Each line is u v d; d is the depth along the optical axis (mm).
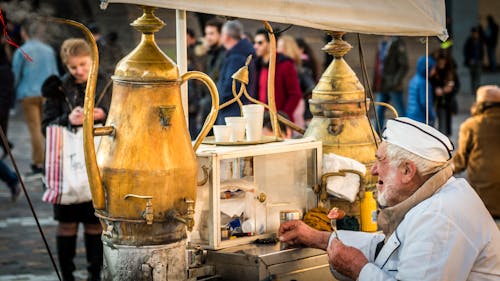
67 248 5672
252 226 3646
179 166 3053
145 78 3033
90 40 3062
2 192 9461
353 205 3914
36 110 10359
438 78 12219
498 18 24219
